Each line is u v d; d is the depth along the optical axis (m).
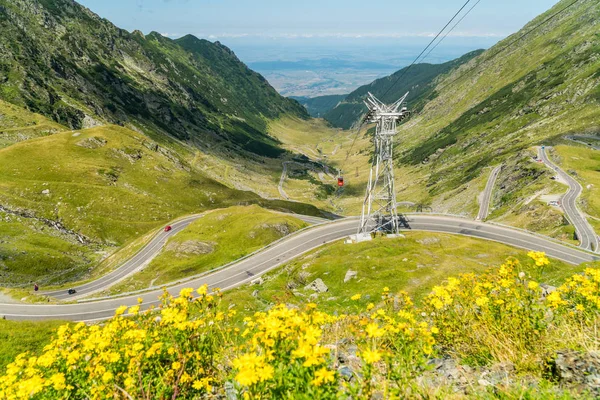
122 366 4.78
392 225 78.19
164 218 171.75
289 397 3.44
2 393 4.52
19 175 170.12
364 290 42.28
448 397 4.09
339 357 5.86
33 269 119.12
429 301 6.23
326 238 88.81
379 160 77.81
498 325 5.43
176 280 85.31
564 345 5.02
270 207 194.25
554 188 127.38
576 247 70.94
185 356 4.68
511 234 79.44
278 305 5.18
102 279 102.69
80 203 160.75
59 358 5.04
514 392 4.18
